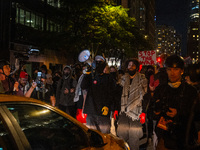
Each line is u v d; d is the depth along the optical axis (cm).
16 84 492
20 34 1992
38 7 2289
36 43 2173
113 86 482
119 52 2539
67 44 2141
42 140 238
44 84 870
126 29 2538
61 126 273
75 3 2080
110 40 2220
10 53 1864
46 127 252
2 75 472
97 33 2088
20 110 235
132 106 476
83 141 281
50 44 2142
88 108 479
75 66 846
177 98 294
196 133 276
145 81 486
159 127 296
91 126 479
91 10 2097
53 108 279
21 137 217
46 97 884
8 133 209
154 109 303
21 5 2016
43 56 2317
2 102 222
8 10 1858
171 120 291
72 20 2216
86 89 491
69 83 700
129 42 2648
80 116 629
